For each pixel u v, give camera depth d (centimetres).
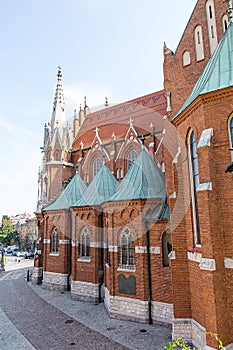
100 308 2508
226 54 1565
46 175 3469
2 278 4688
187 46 2034
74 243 2956
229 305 1312
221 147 1435
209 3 1992
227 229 1372
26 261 7862
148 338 1773
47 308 2603
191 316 1636
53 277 3419
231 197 1381
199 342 1498
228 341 1277
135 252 2192
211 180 1402
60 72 4116
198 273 1535
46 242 3606
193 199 1655
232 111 1422
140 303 2097
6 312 2541
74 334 1920
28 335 1947
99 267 2739
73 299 2873
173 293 1691
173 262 1719
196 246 1598
